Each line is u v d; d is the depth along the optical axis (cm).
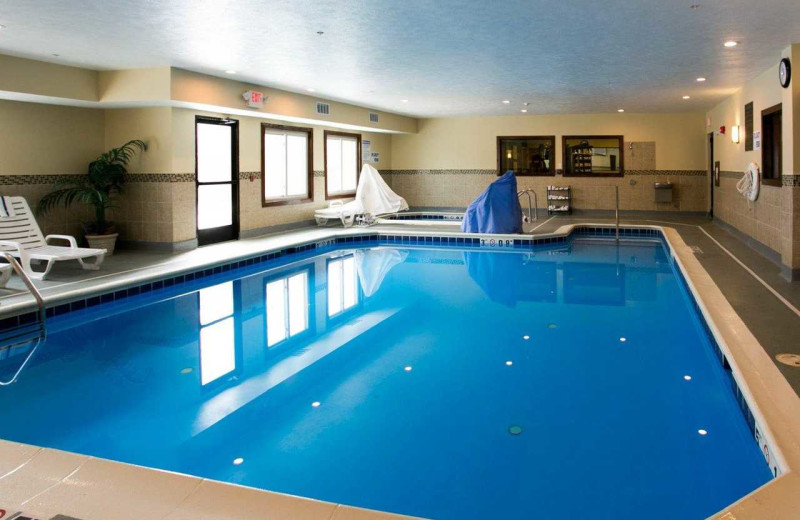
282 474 302
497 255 992
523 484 290
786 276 687
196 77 852
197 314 636
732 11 559
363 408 385
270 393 413
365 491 286
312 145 1260
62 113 861
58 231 859
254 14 560
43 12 548
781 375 371
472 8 546
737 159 1065
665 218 1410
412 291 734
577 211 1545
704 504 272
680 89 1062
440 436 343
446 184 1633
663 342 519
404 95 1130
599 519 261
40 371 463
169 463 315
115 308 655
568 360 474
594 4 537
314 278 823
